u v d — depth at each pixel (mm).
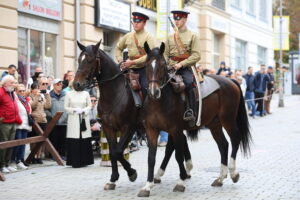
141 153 12320
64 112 11414
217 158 11320
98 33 17641
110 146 8336
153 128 7723
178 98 7875
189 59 8203
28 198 7586
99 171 9938
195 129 8711
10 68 11719
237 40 31234
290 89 40719
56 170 10047
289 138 14852
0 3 13172
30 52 14945
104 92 8344
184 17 8414
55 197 7641
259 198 7426
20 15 14359
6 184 8625
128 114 8500
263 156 11469
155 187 8305
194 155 11797
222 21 27875
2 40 13266
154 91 7328
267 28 37344
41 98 11055
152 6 21391
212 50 27422
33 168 10281
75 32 16688
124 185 8516
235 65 30719
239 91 9102
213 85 8648
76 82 7898
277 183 8523
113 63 8469
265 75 22203
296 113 23859
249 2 33469
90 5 17031
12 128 9820
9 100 9781
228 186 8320
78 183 8719
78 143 10336
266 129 17375
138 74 8578
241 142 9078
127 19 19188
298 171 9633
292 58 40500
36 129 10555
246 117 9109
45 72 15641
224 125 8812
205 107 8438
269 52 37969
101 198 7566
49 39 15859
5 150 9695
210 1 26438
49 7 15391
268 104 23422
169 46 8555
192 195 7688
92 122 11586
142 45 8688
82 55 8023
